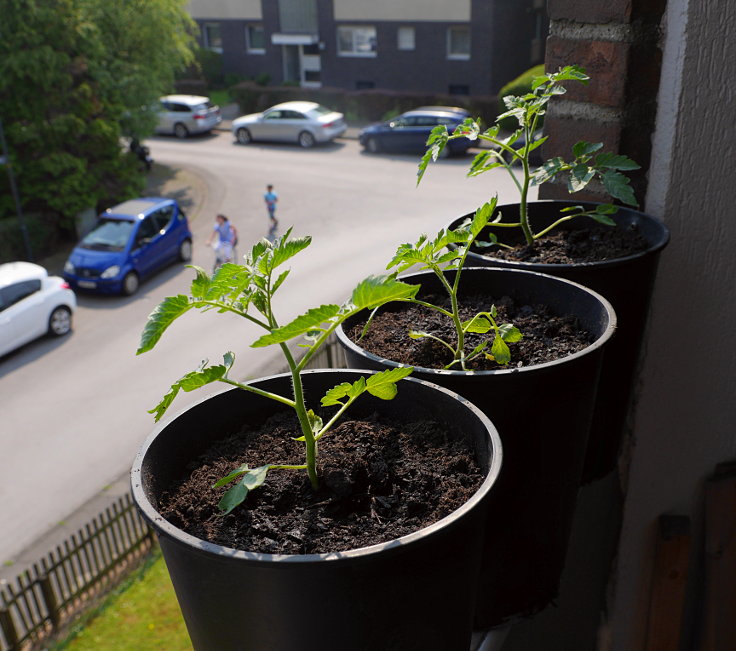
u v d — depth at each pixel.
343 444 1.05
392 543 0.73
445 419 1.05
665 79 1.64
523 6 23.02
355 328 1.41
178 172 19.81
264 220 15.85
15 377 10.05
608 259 1.49
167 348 10.14
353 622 0.76
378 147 20.66
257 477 0.87
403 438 1.05
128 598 6.45
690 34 1.55
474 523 0.81
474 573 0.87
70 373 10.03
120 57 16.45
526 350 1.30
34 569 6.21
